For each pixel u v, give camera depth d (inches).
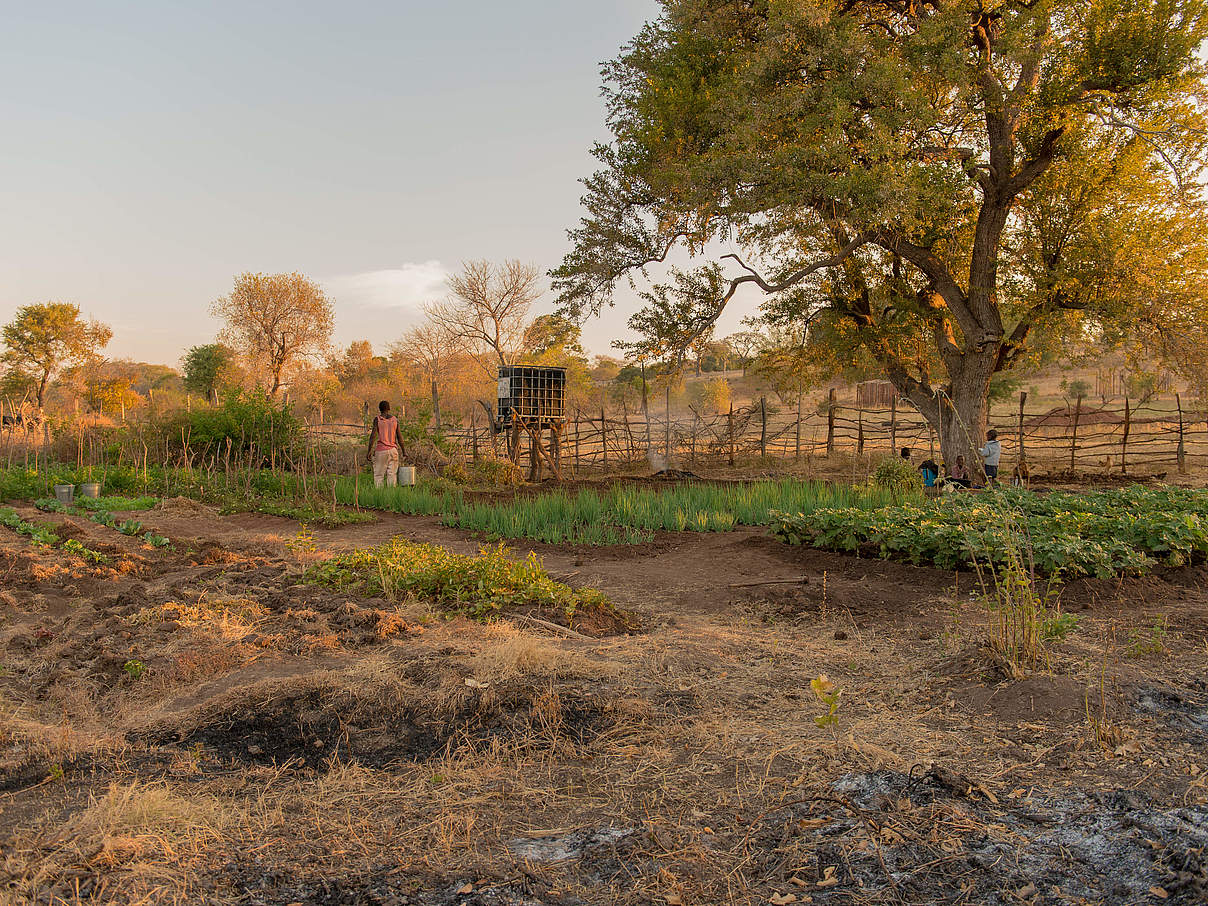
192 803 132.9
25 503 570.6
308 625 233.0
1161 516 334.3
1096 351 770.8
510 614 254.7
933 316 729.0
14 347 1691.7
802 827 126.2
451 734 164.4
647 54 742.5
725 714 177.3
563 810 135.3
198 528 470.3
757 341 922.1
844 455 919.7
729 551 378.0
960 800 134.8
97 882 108.7
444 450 791.7
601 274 703.1
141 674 193.2
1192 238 632.4
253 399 762.2
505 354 1547.7
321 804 135.5
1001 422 1218.6
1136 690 180.7
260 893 109.0
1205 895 102.6
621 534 436.8
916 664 211.2
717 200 609.6
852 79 565.0
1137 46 588.4
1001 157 648.4
